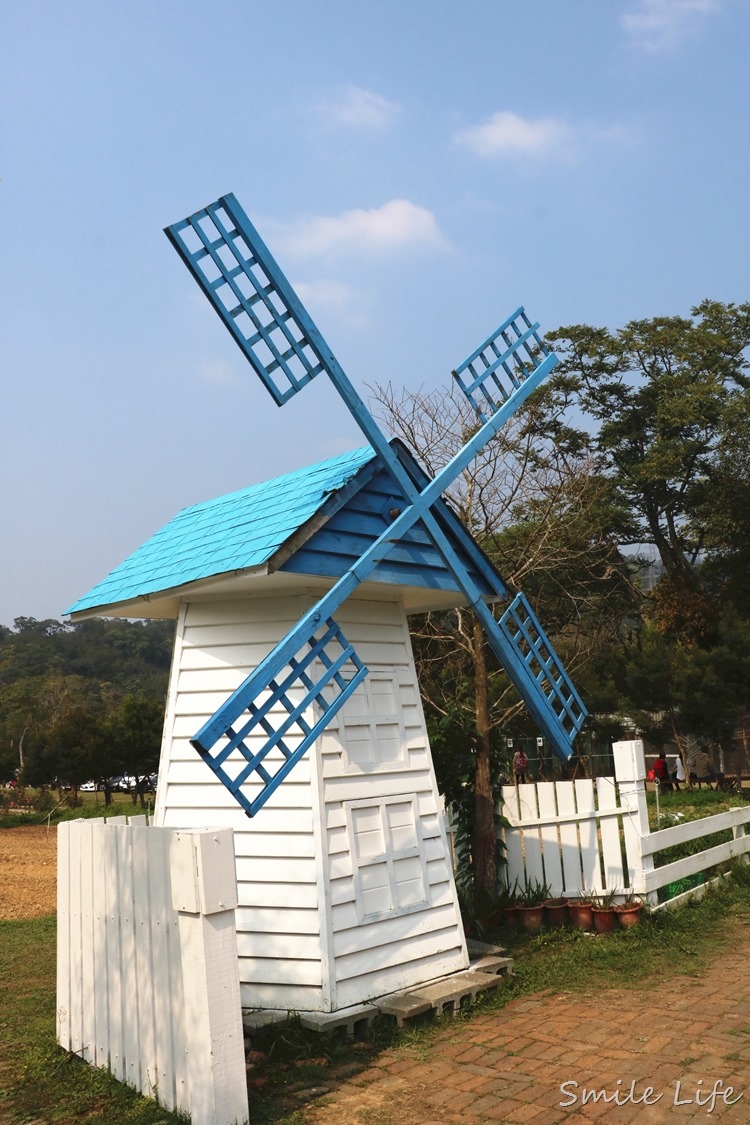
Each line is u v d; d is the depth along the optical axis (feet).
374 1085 18.74
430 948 24.98
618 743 32.40
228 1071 16.44
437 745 33.73
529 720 73.36
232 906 16.98
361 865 24.14
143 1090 18.25
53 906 45.65
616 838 31.89
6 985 28.58
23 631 510.17
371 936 23.66
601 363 120.37
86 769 123.34
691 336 120.57
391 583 25.41
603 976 25.67
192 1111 16.49
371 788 25.17
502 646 29.07
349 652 23.62
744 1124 15.66
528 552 50.06
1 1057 21.54
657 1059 18.83
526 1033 21.24
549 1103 17.16
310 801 23.68
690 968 25.88
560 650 77.20
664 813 64.49
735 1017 21.11
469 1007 23.34
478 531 47.06
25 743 167.32
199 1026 16.51
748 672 88.53
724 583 115.24
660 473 112.68
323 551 24.36
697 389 116.16
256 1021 21.89
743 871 36.88
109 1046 19.61
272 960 23.03
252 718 20.75
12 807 136.56
